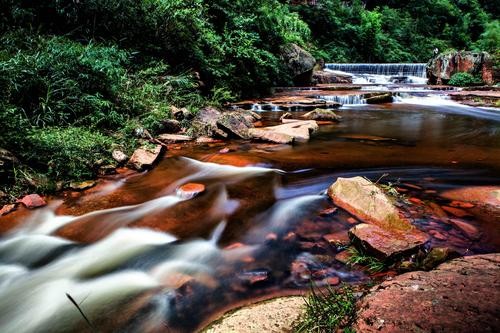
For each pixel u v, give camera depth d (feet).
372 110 31.58
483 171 13.57
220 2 36.68
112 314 6.45
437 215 9.64
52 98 16.14
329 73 58.65
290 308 5.95
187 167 14.87
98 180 13.20
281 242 8.74
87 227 9.89
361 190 10.36
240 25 36.63
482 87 43.91
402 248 7.49
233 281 7.25
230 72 32.78
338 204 10.62
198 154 16.69
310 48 68.49
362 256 7.70
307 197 11.42
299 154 16.53
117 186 12.78
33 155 12.53
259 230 9.45
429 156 15.99
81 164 13.33
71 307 6.74
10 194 11.19
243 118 23.21
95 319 6.34
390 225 8.91
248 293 6.82
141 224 9.96
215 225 9.87
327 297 5.75
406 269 7.17
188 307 6.51
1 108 13.11
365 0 110.83
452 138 20.08
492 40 97.30
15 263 8.50
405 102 37.45
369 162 15.14
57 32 24.03
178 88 24.98
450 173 13.39
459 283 5.30
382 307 4.83
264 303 6.26
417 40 104.17
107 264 8.25
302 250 8.30
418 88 44.93
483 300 4.76
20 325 6.38
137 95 20.71
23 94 15.40
